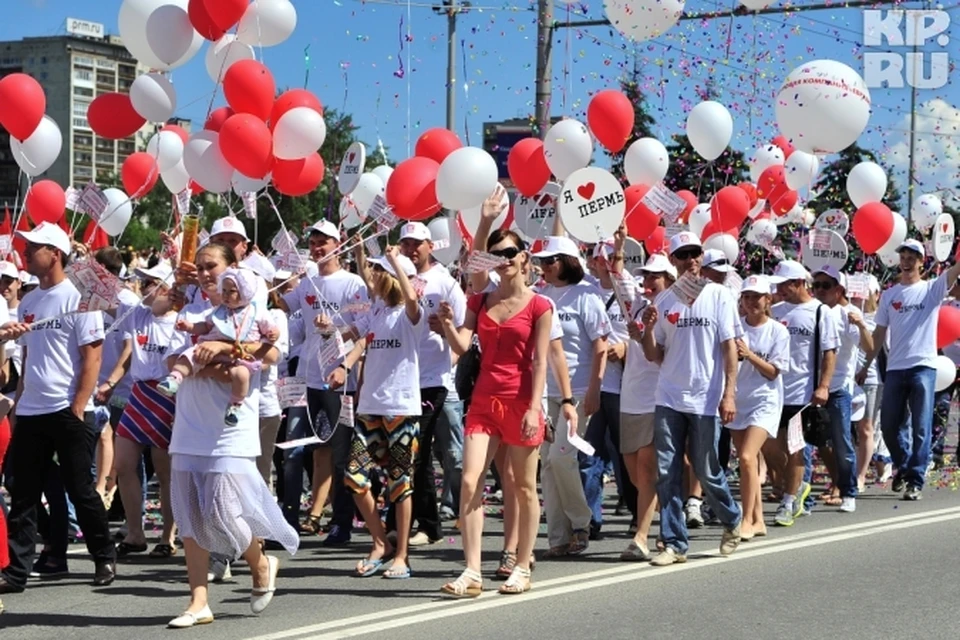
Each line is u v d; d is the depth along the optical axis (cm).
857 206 1283
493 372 722
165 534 869
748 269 1534
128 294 969
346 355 807
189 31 959
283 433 1012
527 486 730
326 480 989
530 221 1064
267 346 653
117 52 9750
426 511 913
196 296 829
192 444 641
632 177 1093
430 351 881
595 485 928
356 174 1050
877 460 1318
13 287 950
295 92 954
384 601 712
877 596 715
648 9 1049
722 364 815
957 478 1318
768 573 783
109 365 984
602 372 854
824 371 1022
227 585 767
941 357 1316
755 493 927
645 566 812
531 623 650
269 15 977
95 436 826
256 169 902
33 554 750
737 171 1797
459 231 1062
